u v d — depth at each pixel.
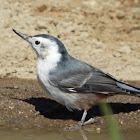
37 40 10.62
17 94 12.48
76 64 10.79
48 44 10.58
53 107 11.81
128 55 16.19
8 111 11.48
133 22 18.98
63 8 19.39
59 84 10.41
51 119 11.26
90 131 10.52
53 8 19.23
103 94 10.77
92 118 11.16
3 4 18.78
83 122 10.84
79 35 17.28
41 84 10.70
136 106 12.05
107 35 17.62
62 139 9.91
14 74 14.20
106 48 16.59
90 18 18.88
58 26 17.59
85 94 10.60
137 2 21.67
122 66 15.16
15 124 10.86
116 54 16.06
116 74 14.44
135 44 16.98
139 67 15.14
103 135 10.23
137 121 11.16
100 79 10.73
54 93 10.57
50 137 10.04
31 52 15.73
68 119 11.31
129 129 10.64
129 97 12.76
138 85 13.50
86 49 16.38
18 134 10.20
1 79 13.80
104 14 19.41
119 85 10.73
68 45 16.52
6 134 10.17
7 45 15.94
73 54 15.88
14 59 15.09
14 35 16.61
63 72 10.51
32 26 17.31
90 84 10.62
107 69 14.80
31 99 12.22
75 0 20.88
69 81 10.48
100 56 15.92
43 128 10.69
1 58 15.04
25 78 14.00
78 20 18.42
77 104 10.70
